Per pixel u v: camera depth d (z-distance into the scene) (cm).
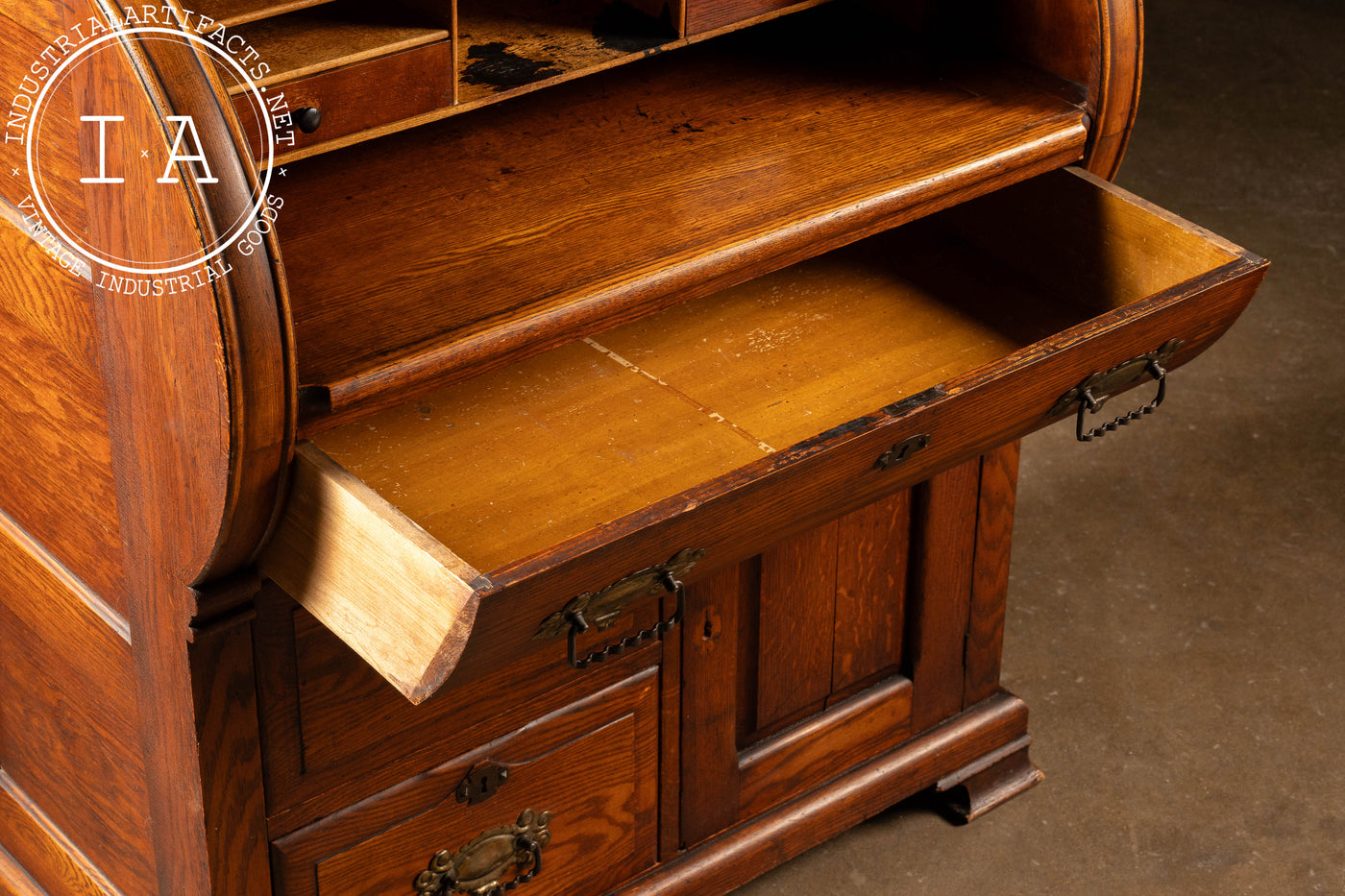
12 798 190
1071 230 184
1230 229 379
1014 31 184
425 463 163
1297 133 420
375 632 130
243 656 150
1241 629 264
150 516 138
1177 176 400
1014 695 233
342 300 141
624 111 175
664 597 183
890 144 170
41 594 162
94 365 134
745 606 194
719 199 160
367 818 170
